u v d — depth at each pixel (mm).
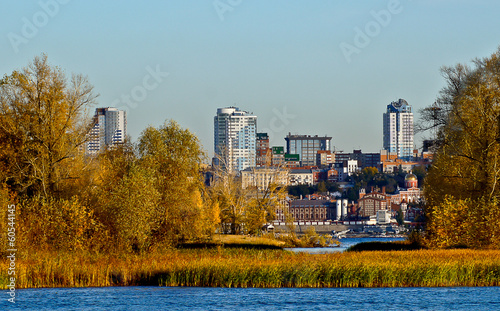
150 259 131250
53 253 134500
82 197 154375
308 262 122688
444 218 149750
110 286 118875
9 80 153250
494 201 145625
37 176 150500
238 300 107438
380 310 101250
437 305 103688
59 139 153875
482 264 119562
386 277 117875
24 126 152250
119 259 132500
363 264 119562
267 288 116812
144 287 117875
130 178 148750
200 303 105250
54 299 108000
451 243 149500
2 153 151125
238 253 151625
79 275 120938
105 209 146375
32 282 119062
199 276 118750
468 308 101875
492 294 110812
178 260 126875
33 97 153625
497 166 150125
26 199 144875
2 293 112562
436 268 118438
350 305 104188
